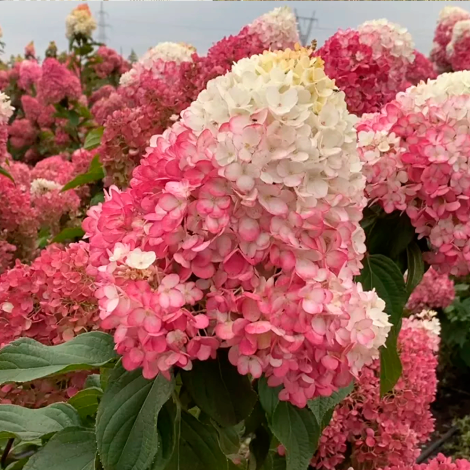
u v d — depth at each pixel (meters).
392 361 0.71
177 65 1.34
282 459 0.74
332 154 0.44
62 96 1.86
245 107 0.43
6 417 0.56
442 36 2.18
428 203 0.66
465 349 1.87
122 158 1.10
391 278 0.69
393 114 0.70
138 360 0.40
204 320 0.39
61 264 0.71
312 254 0.42
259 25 1.22
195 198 0.42
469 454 1.52
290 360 0.40
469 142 0.63
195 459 0.49
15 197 1.15
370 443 0.90
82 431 0.52
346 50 0.99
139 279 0.41
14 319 0.69
